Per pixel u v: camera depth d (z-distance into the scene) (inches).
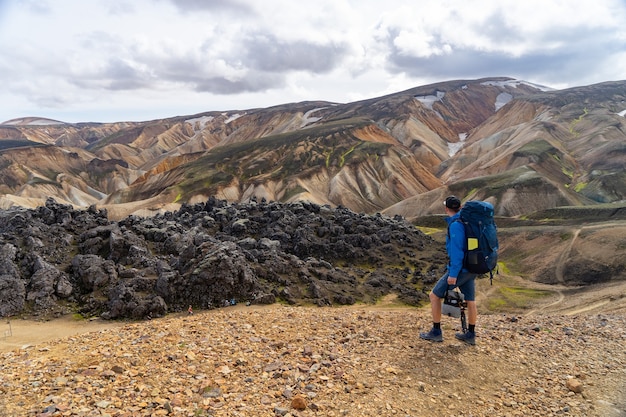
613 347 400.8
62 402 263.6
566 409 284.0
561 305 2426.2
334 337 413.1
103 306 1514.5
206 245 1867.6
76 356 348.8
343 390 300.8
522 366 353.1
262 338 402.6
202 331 423.8
